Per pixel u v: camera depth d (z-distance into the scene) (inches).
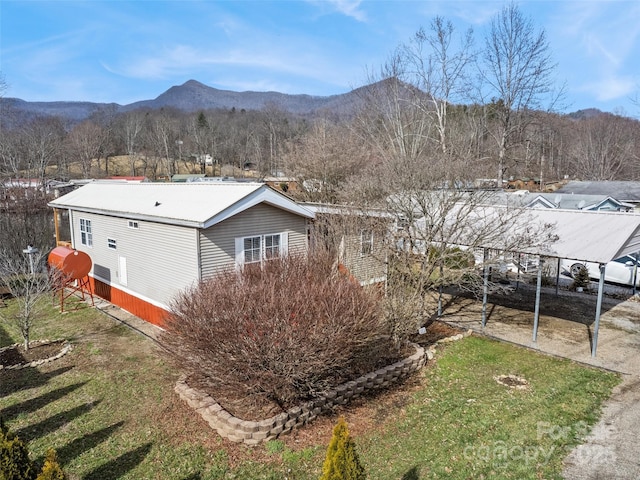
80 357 391.2
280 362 261.1
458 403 301.1
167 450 249.9
